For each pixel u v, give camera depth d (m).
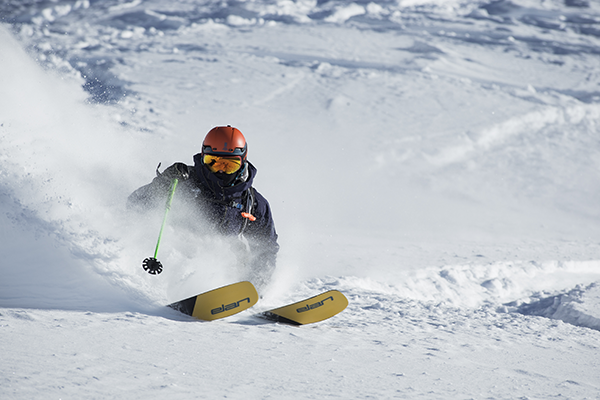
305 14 66.94
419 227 20.38
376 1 74.94
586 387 5.80
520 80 44.44
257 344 5.76
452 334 7.73
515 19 68.19
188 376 4.41
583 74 47.91
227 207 7.92
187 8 67.50
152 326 5.85
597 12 71.81
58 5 67.06
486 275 14.68
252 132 27.94
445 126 32.78
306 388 4.54
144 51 42.62
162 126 25.61
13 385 3.65
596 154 33.38
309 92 35.59
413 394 4.75
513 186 27.72
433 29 60.97
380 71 42.22
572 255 17.78
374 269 13.30
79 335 5.11
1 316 5.38
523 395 5.16
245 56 43.34
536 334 8.55
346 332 7.01
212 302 6.75
